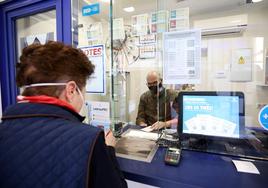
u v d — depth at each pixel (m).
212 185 0.69
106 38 1.28
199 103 1.06
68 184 0.40
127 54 1.36
